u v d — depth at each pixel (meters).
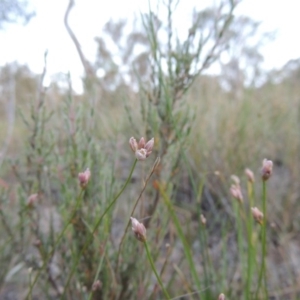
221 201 0.38
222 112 0.53
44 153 0.27
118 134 0.34
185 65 0.27
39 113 0.28
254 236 0.25
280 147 0.58
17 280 0.32
